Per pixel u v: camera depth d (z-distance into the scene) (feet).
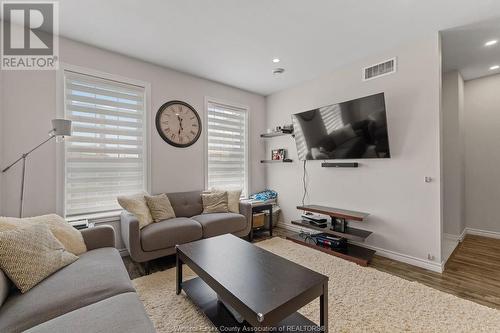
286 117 13.83
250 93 14.39
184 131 11.53
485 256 9.27
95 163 9.33
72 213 8.86
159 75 10.77
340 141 10.26
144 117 10.40
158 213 9.32
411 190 8.71
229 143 13.69
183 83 11.56
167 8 6.89
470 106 12.21
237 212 11.19
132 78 9.98
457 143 11.03
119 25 7.72
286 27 7.83
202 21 7.50
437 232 8.09
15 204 7.58
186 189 11.61
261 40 8.66
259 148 14.88
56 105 8.28
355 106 9.50
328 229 10.02
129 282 4.87
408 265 8.54
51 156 8.22
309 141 11.60
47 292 4.22
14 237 4.62
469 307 5.88
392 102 9.20
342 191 10.87
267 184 15.01
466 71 11.25
